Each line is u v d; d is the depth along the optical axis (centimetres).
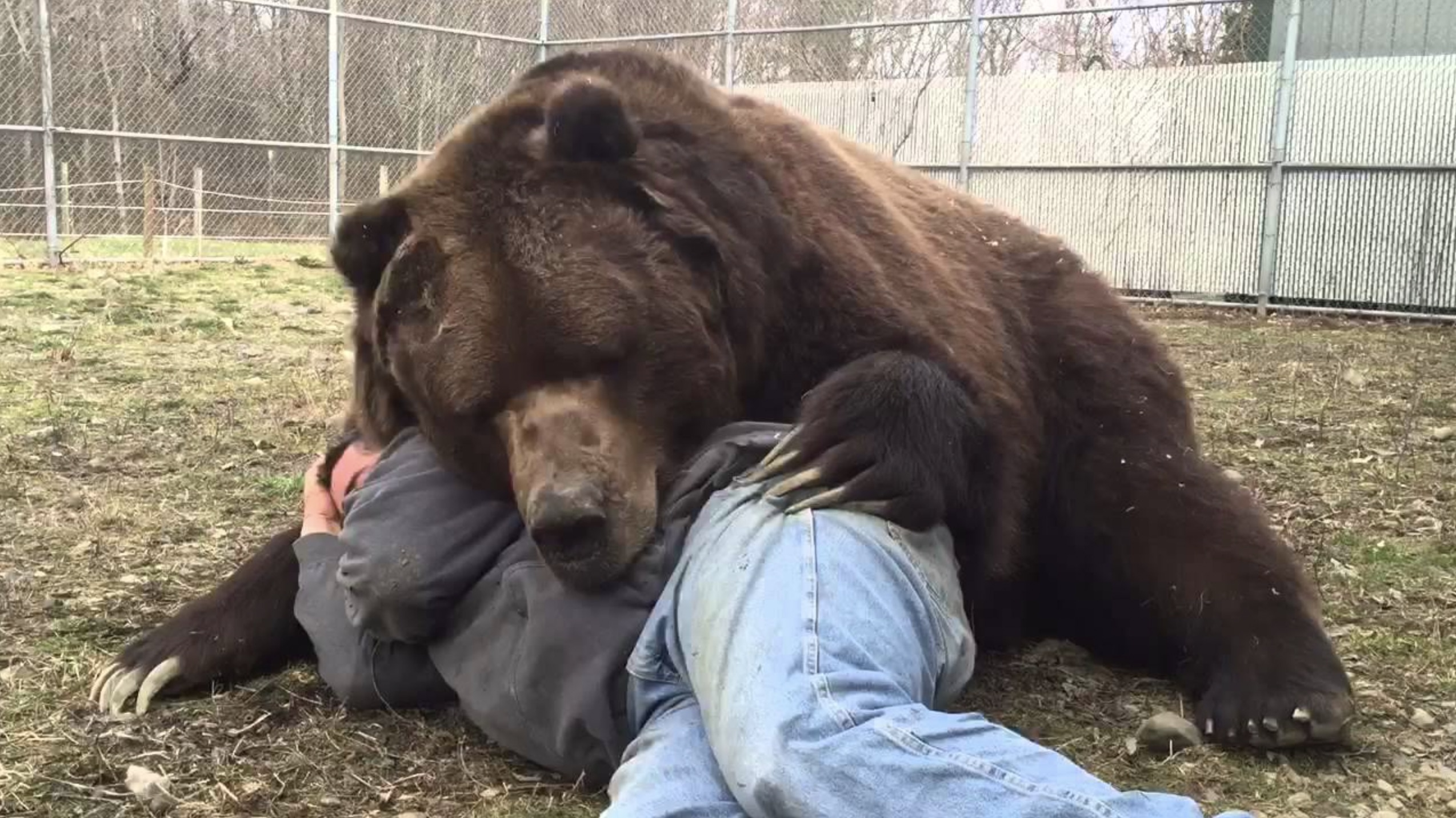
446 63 1664
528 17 1703
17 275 1313
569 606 246
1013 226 400
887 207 334
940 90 1448
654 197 267
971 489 271
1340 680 279
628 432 255
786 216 295
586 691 243
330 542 301
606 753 250
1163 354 377
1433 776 267
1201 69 1322
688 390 263
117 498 488
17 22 1433
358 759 270
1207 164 1328
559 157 267
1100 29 1391
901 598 228
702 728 224
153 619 355
